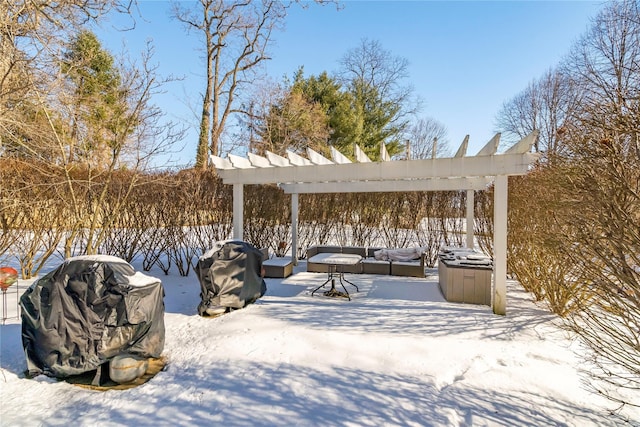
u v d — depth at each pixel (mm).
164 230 8078
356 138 19797
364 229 10828
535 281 5797
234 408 2729
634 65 3135
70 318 3133
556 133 4117
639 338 3141
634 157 2676
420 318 4820
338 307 5383
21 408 2775
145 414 2682
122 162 6980
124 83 7055
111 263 3406
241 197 6602
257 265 5840
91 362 3113
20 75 4746
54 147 5863
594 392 2938
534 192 5871
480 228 9742
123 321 3178
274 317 4875
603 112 2943
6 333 4270
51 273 3244
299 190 9023
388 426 2506
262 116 19641
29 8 4562
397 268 7961
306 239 10977
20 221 7027
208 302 5008
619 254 2662
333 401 2812
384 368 3365
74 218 7070
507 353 3701
